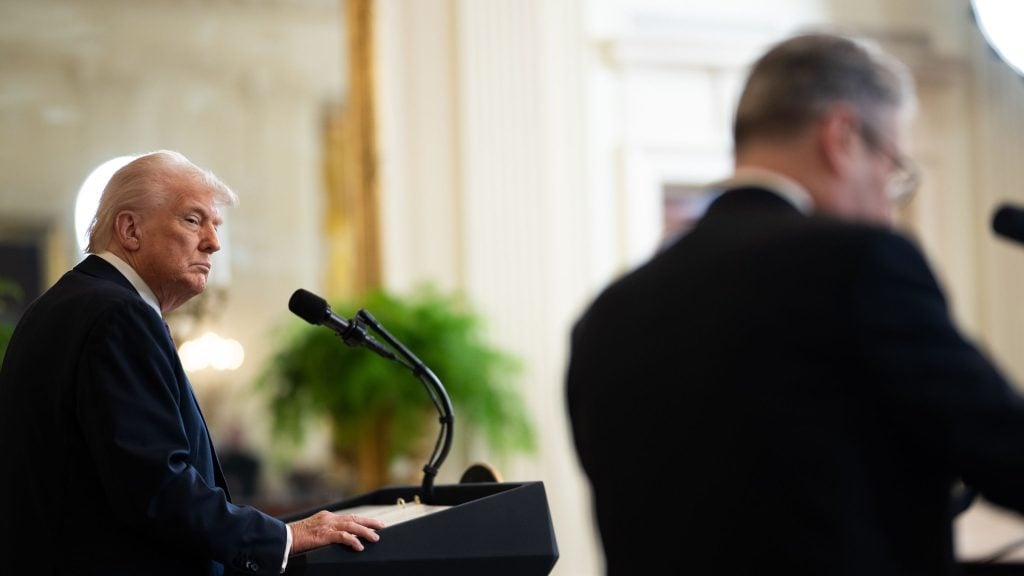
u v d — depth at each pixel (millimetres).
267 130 14711
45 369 4395
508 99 14961
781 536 2893
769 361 2959
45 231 14242
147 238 4680
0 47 14281
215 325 14133
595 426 3314
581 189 15156
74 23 14484
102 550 4320
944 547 2926
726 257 3135
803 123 3246
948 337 2811
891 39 16953
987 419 2725
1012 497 2717
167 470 4207
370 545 4223
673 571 3051
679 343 3135
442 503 4801
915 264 2893
